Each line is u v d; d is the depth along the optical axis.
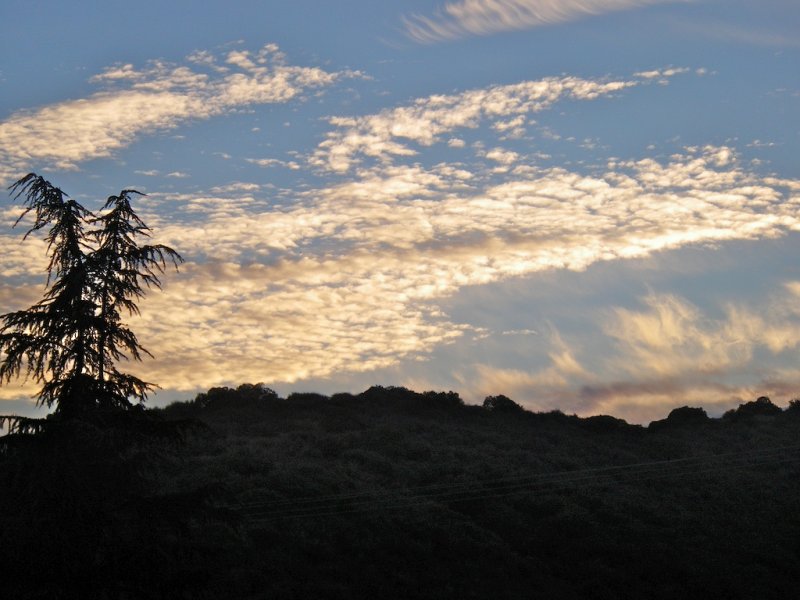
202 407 81.88
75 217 20.48
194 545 19.56
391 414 86.56
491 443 76.12
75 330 19.70
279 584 36.34
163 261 20.80
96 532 18.16
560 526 51.38
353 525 45.28
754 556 48.66
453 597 38.91
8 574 17.25
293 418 79.56
